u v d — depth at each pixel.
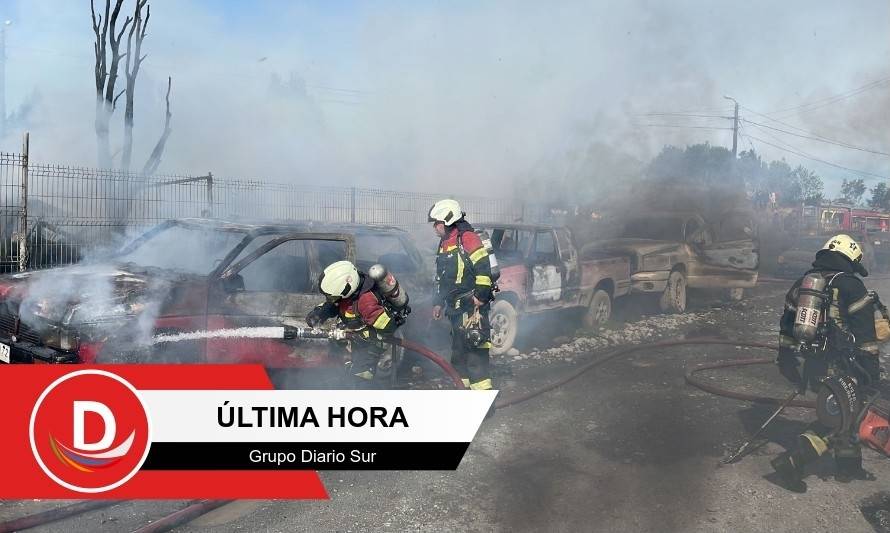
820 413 4.05
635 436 5.03
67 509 3.59
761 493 4.06
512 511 3.80
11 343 4.66
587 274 9.07
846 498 4.01
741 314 11.38
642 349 8.09
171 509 3.73
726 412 5.64
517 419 5.39
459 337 5.45
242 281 5.14
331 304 4.91
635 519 3.71
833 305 4.08
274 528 3.56
